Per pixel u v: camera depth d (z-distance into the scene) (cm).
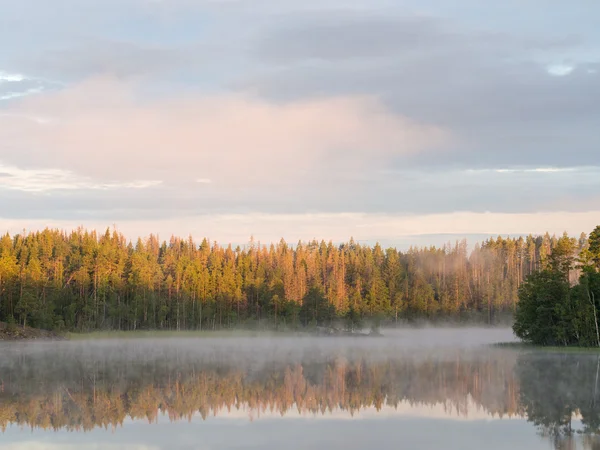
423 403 3819
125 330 13012
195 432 3003
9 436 2945
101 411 3584
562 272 9006
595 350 7856
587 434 2931
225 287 14825
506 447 2680
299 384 4722
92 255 14100
